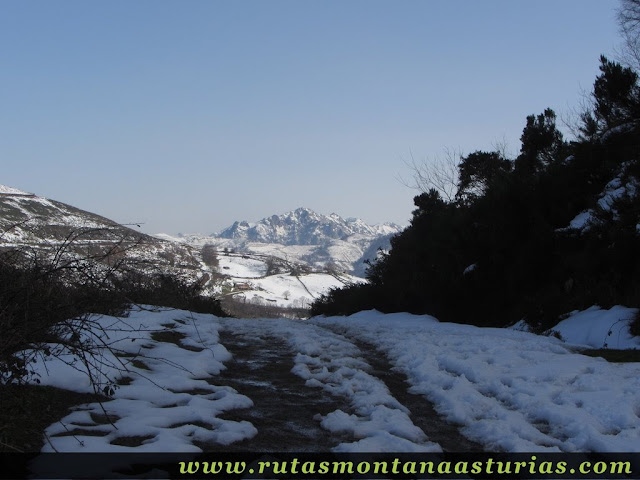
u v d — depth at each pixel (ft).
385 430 16.57
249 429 16.20
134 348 25.95
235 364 26.89
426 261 68.33
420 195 82.02
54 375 19.20
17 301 15.93
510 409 19.44
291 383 23.17
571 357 27.30
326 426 17.07
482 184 82.02
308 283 419.33
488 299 56.03
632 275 42.06
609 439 15.43
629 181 47.42
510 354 28.22
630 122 54.34
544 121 70.79
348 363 27.07
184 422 16.58
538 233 51.13
